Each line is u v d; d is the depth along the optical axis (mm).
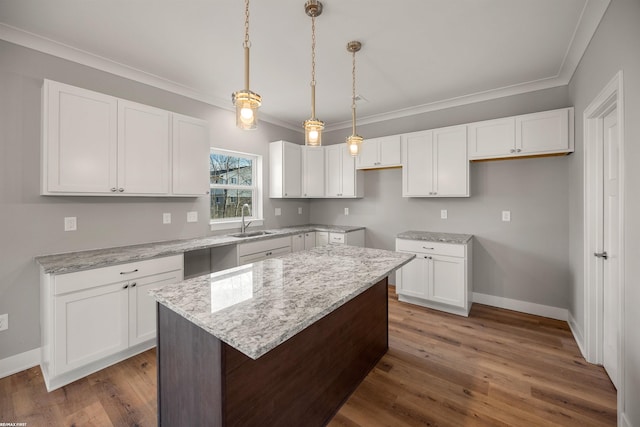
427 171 3453
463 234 3490
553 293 3033
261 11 1886
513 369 2145
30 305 2182
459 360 2271
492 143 3051
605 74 1774
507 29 2100
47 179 2043
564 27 2068
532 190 3113
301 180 4383
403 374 2100
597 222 2168
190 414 1246
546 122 2766
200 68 2672
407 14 1929
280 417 1356
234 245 3156
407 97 3420
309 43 2270
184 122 2848
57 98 2074
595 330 2193
